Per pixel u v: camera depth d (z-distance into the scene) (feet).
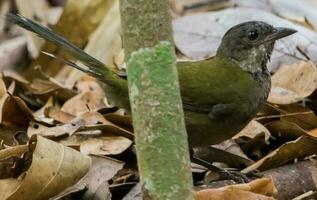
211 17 47.14
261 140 36.83
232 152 36.68
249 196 30.14
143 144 23.93
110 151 34.71
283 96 38.70
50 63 48.83
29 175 30.53
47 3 57.77
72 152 31.65
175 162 23.86
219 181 34.32
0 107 36.91
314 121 37.37
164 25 23.70
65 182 31.37
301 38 43.80
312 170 33.96
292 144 33.99
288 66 40.32
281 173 33.83
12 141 36.73
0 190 31.01
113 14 50.34
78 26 50.34
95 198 31.89
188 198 24.04
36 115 38.58
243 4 51.67
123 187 33.68
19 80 41.42
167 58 23.72
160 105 23.72
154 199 23.98
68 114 38.63
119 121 36.88
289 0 51.96
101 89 41.45
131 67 23.93
